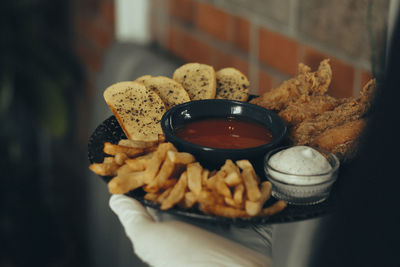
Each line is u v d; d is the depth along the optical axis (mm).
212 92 834
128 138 792
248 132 771
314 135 771
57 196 2143
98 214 1597
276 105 835
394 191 477
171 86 834
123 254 1489
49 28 1997
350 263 504
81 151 1959
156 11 1407
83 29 1798
